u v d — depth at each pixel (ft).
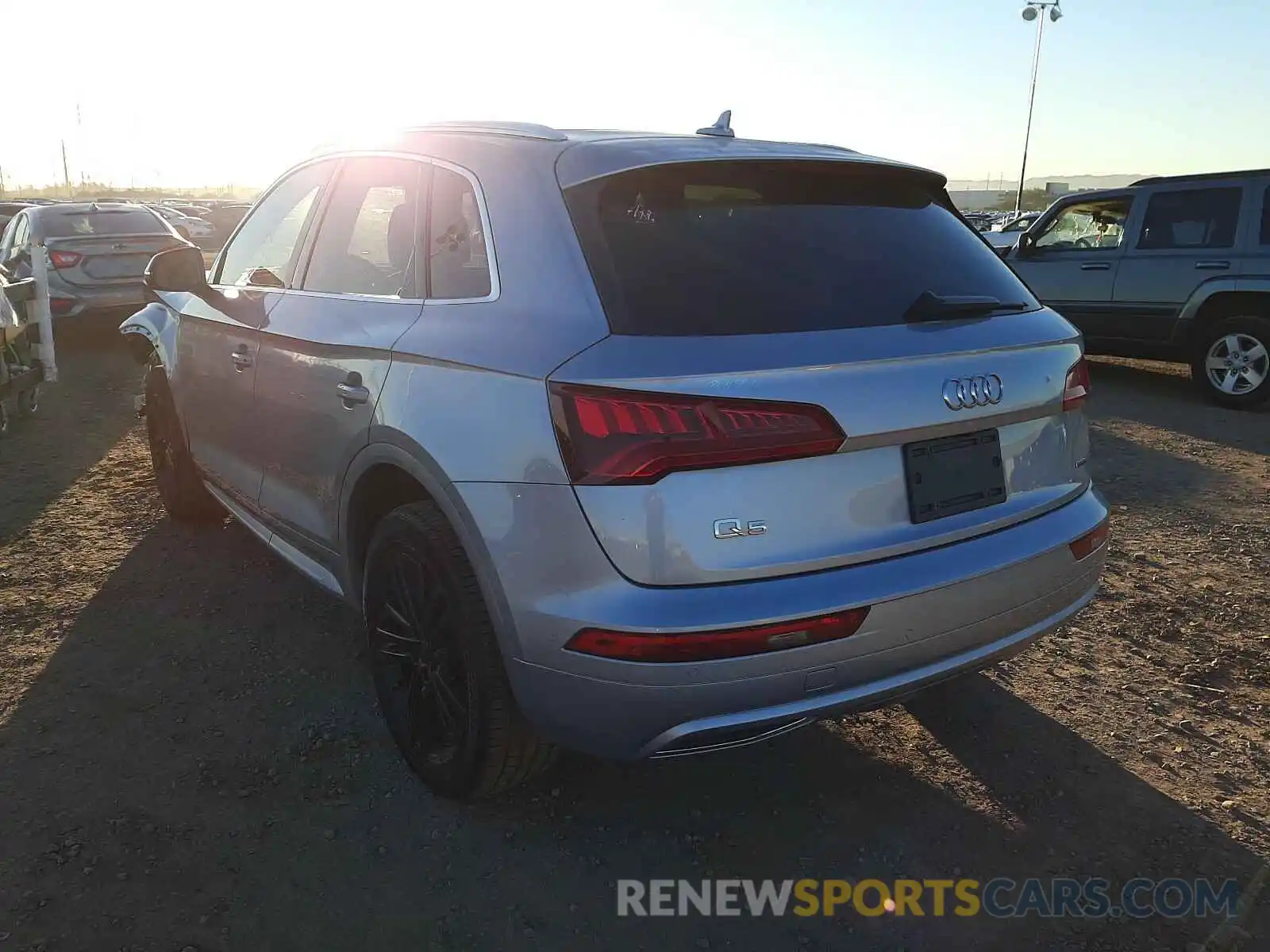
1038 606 8.38
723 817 8.96
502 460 7.36
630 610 6.76
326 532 10.39
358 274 10.17
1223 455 21.75
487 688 7.93
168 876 7.97
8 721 10.14
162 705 10.55
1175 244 27.89
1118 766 9.80
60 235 32.86
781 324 7.27
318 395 9.89
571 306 7.42
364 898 7.81
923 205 9.37
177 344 13.88
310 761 9.61
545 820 8.84
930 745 10.16
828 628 7.00
